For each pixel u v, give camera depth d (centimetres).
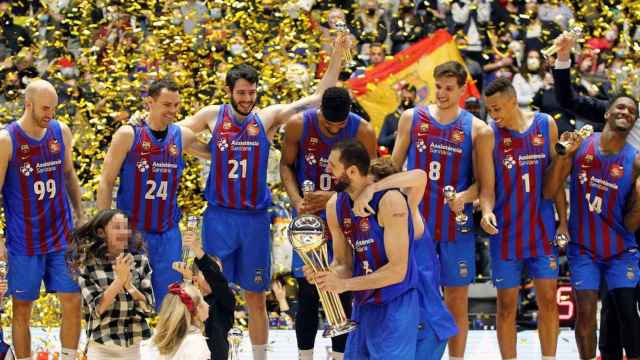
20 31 1712
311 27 1581
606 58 1661
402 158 1139
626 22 1634
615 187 1119
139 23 1653
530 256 1132
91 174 1469
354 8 1692
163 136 1138
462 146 1116
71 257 1020
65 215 1129
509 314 1145
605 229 1129
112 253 1009
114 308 995
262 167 1168
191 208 1470
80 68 1524
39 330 1421
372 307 954
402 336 933
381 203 925
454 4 1797
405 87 1584
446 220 1127
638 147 1156
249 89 1138
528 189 1127
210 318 1034
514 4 1816
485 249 1589
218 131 1162
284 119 1168
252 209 1168
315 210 1105
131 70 1547
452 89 1102
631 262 1129
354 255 962
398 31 1728
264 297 1194
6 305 1405
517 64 1731
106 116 1476
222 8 1557
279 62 1489
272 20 1544
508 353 1147
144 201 1135
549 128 1129
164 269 1145
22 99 1584
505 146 1124
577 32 1148
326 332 957
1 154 1091
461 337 1146
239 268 1180
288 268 1491
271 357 1299
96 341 997
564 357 1306
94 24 1547
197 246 1030
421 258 980
